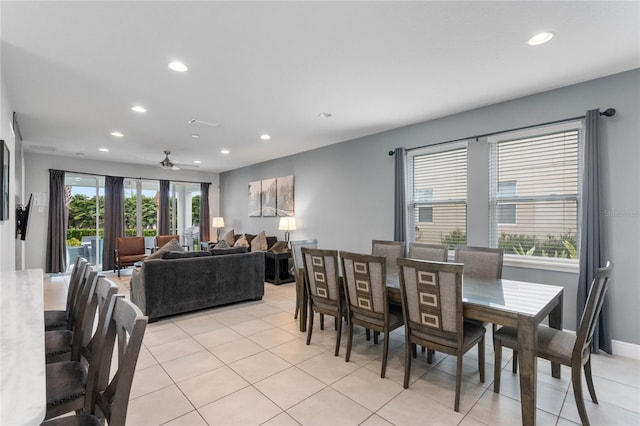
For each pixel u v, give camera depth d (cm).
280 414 198
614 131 285
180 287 387
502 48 242
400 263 225
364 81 301
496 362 220
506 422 190
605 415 197
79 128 451
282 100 349
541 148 337
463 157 399
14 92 319
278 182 693
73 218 684
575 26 214
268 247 662
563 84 309
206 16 200
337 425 188
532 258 339
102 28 212
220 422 190
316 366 261
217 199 915
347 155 539
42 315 142
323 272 285
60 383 134
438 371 253
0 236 265
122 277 641
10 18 199
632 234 277
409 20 207
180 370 254
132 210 769
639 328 274
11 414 70
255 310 417
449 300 205
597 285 178
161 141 533
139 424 187
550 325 247
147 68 271
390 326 249
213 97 339
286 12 197
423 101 354
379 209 489
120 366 110
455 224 408
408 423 190
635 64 268
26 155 617
